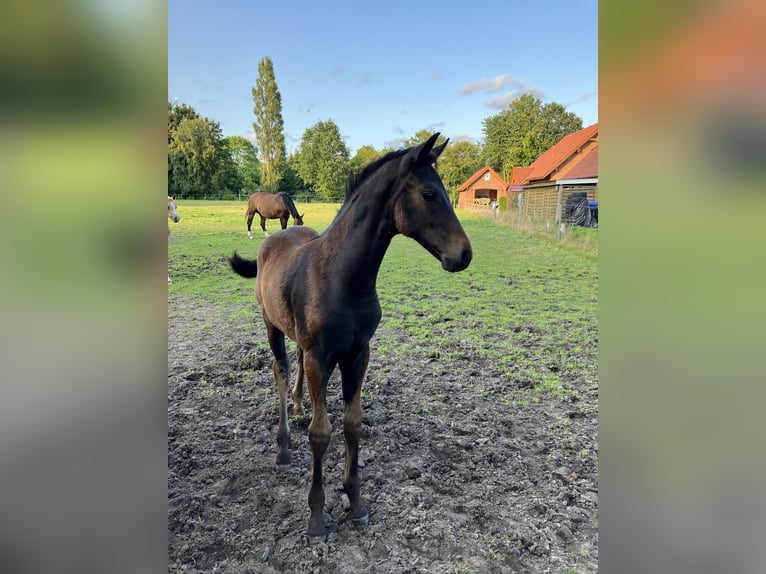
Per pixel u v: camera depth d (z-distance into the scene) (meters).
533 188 21.05
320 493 2.31
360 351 2.27
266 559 2.16
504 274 9.65
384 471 2.80
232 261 3.58
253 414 3.53
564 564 2.10
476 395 3.89
